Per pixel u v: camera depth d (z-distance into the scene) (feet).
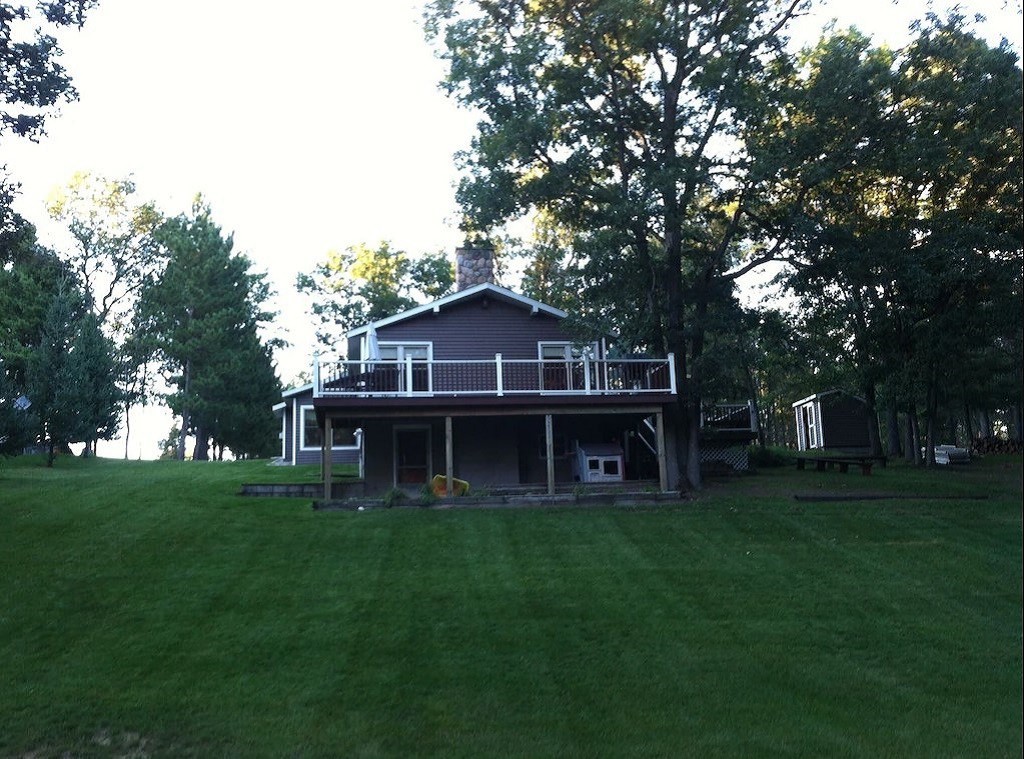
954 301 78.07
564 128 62.69
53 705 25.08
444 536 47.32
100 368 99.09
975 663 29.89
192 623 32.48
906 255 63.52
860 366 91.09
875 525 51.37
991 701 26.68
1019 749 23.34
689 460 66.49
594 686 27.22
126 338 156.04
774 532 49.39
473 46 63.31
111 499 57.06
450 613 34.09
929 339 78.38
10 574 38.32
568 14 63.52
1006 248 66.95
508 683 27.32
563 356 76.48
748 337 72.28
